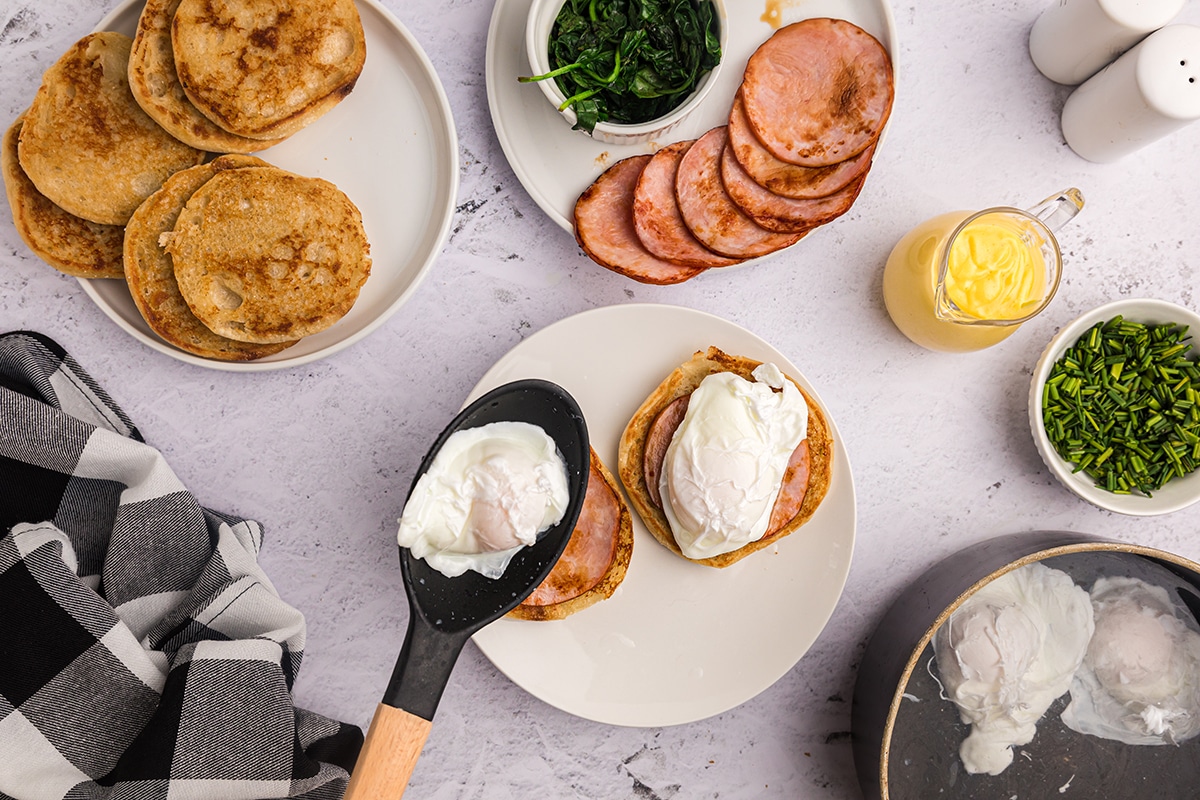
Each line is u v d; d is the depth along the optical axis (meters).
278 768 0.52
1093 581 0.57
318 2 0.52
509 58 0.54
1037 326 0.60
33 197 0.51
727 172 0.54
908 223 0.59
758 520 0.54
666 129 0.55
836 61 0.54
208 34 0.50
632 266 0.55
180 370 0.56
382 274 0.55
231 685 0.52
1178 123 0.54
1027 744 0.56
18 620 0.50
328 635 0.57
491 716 0.58
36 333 0.54
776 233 0.55
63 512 0.53
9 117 0.54
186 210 0.51
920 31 0.59
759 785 0.60
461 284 0.57
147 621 0.54
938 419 0.60
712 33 0.53
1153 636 0.56
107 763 0.51
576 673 0.56
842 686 0.60
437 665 0.49
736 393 0.54
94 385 0.55
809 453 0.56
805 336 0.59
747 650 0.56
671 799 0.59
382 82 0.54
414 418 0.57
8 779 0.50
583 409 0.56
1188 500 0.56
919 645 0.52
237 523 0.56
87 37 0.51
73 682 0.50
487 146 0.57
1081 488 0.56
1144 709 0.55
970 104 0.59
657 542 0.56
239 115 0.51
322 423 0.57
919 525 0.60
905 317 0.57
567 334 0.55
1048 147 0.60
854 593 0.60
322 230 0.53
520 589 0.51
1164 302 0.55
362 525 0.57
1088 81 0.58
